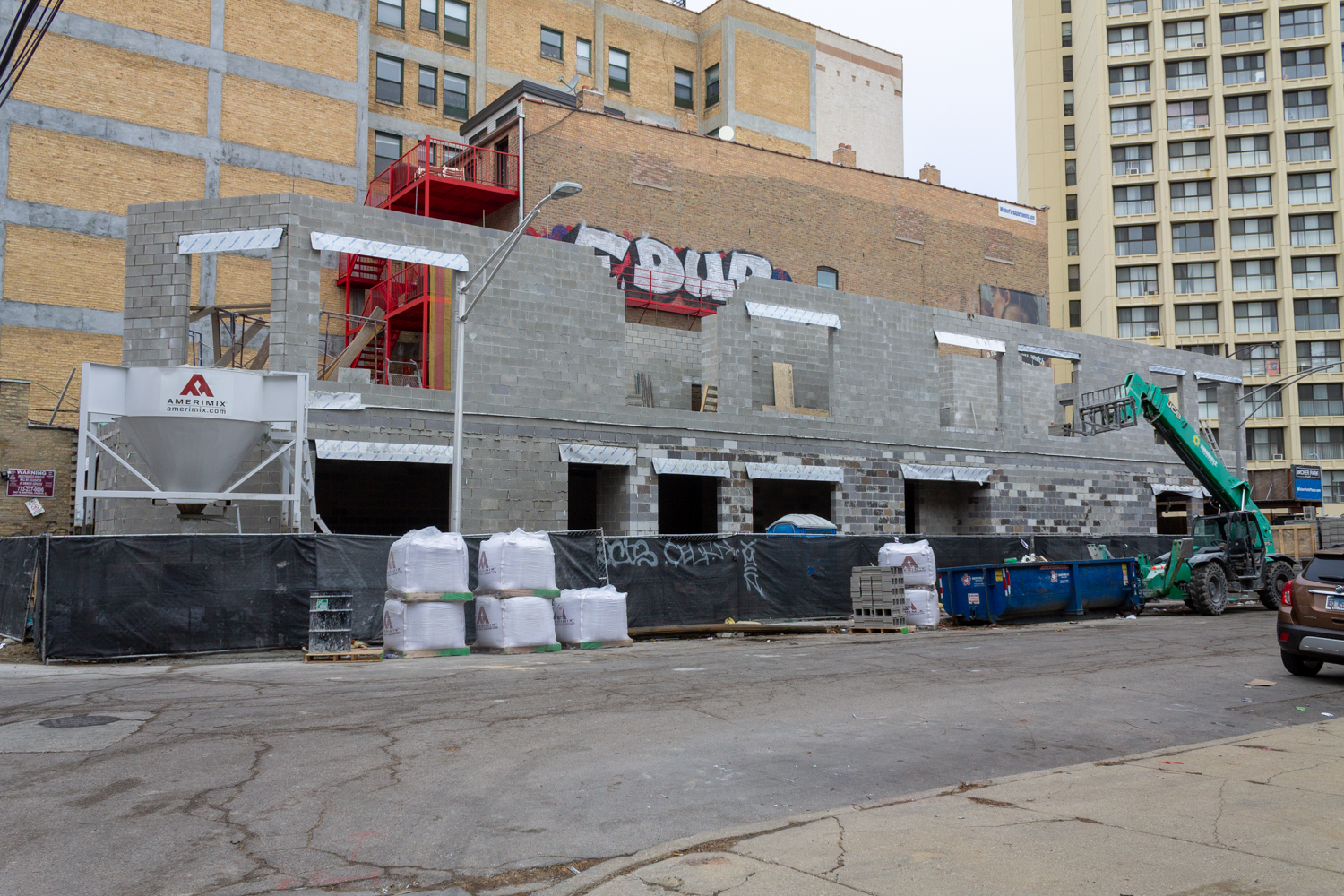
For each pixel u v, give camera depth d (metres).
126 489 20.67
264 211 21.50
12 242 31.77
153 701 11.10
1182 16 72.69
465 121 42.66
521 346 24.05
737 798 7.02
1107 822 6.10
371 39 40.66
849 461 29.44
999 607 21.48
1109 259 72.81
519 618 16.47
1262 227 70.81
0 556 18.39
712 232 37.41
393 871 5.48
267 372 18.56
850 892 4.82
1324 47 70.56
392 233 22.66
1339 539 43.62
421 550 15.98
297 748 8.55
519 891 5.18
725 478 26.98
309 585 16.64
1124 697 11.66
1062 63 84.94
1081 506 35.00
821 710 10.62
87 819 6.42
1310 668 13.23
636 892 4.92
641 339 29.78
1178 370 39.22
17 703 10.91
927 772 7.91
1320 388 68.75
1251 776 7.39
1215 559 24.20
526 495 23.70
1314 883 4.96
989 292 45.12
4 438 27.80
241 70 36.22
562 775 7.64
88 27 33.53
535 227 33.44
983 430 33.94
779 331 31.86
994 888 4.88
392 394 22.11
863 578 20.91
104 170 33.44
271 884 5.25
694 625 20.48
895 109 53.72
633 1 48.06
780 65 49.34
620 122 35.72
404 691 11.88
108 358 33.03
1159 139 72.44
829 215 40.66
